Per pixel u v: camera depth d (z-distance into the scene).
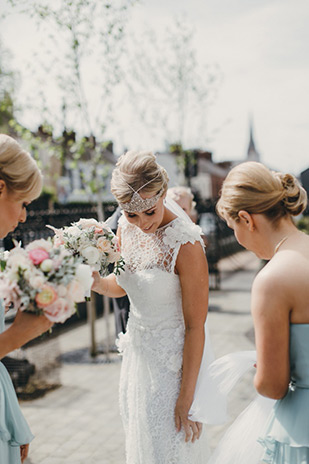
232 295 10.30
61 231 2.38
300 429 1.69
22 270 1.69
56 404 4.57
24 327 1.70
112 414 4.34
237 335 6.81
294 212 1.83
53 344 5.54
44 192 11.32
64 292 1.69
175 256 2.23
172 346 2.32
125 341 2.50
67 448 3.73
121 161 2.24
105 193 6.68
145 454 2.32
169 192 3.86
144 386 2.34
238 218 1.85
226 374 2.17
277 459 1.79
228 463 2.03
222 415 2.19
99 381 5.18
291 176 1.84
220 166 31.97
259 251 1.88
